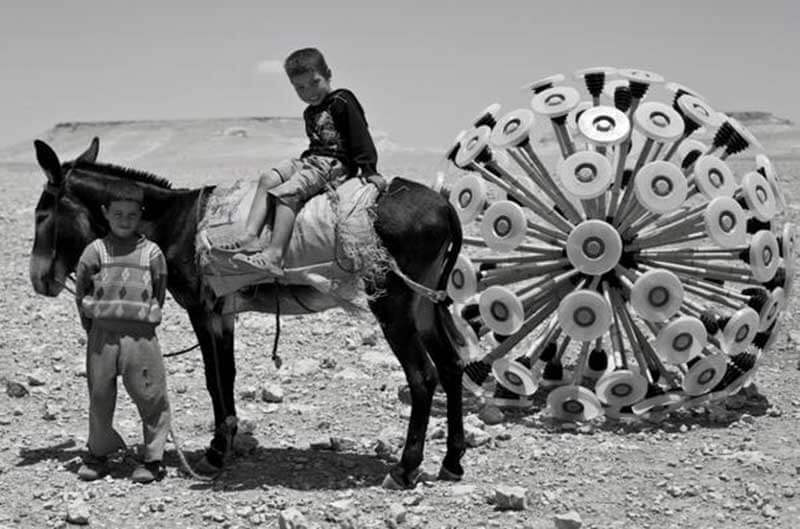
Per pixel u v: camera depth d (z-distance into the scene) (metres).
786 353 10.58
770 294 8.59
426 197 6.84
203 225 7.02
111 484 6.90
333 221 6.69
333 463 7.38
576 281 8.75
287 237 6.73
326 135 6.93
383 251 6.64
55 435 8.02
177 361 10.38
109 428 6.95
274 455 7.58
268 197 6.80
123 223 6.80
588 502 6.58
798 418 8.43
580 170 8.08
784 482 6.85
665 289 8.02
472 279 8.66
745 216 8.09
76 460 7.35
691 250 8.63
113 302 6.77
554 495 6.66
